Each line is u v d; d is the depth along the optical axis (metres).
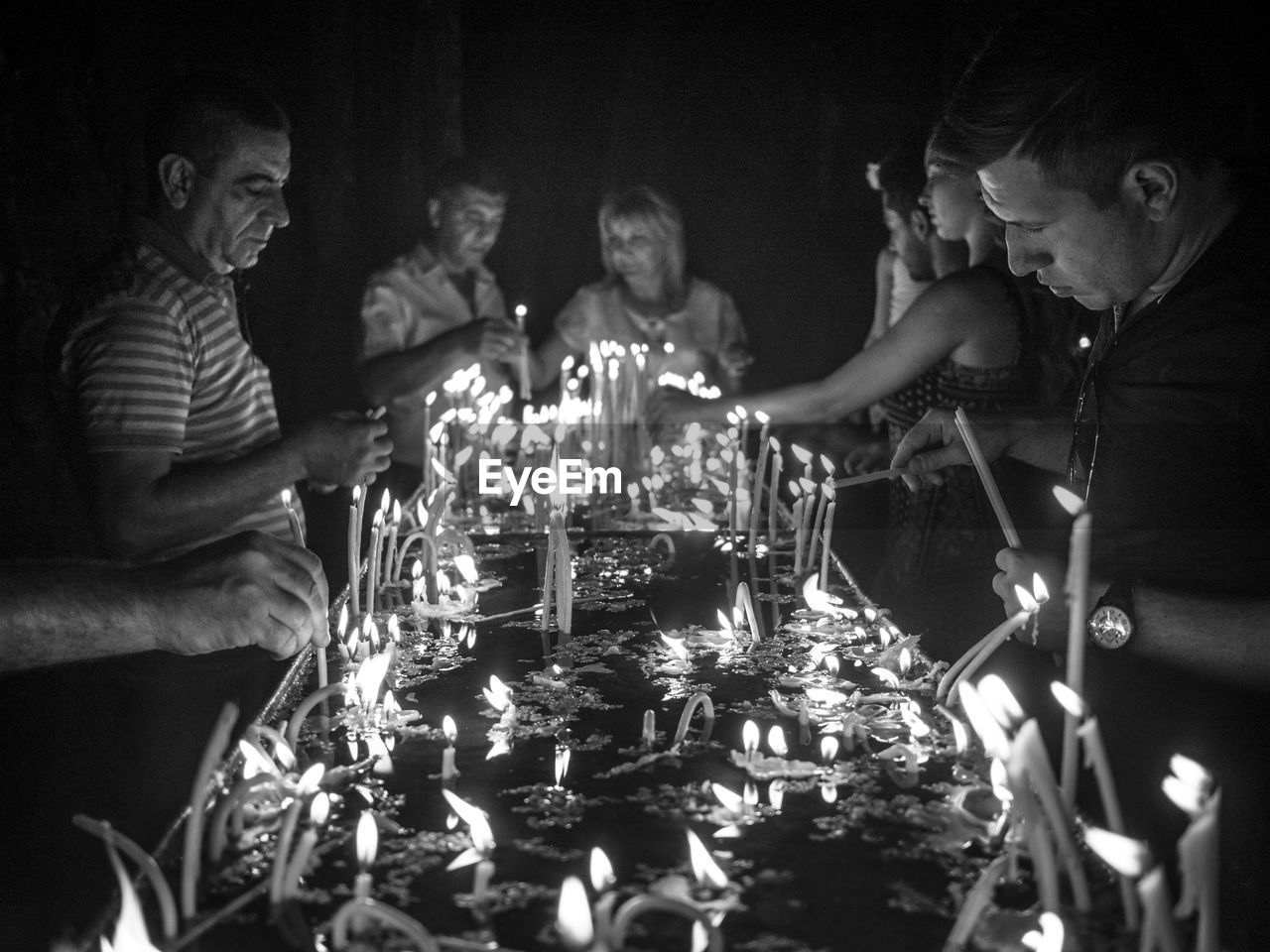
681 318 5.26
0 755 1.31
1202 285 1.56
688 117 7.69
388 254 6.35
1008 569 1.54
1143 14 1.52
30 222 3.69
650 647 1.79
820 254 7.81
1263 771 1.33
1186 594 1.42
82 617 1.57
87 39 4.02
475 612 2.04
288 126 2.47
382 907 0.85
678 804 1.16
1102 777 0.88
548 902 0.96
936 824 1.09
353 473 2.21
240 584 1.61
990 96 1.51
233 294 2.53
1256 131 4.19
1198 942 0.77
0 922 0.96
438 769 1.26
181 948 0.88
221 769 1.19
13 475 3.64
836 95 7.62
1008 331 2.88
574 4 7.54
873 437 4.98
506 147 7.64
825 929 0.91
